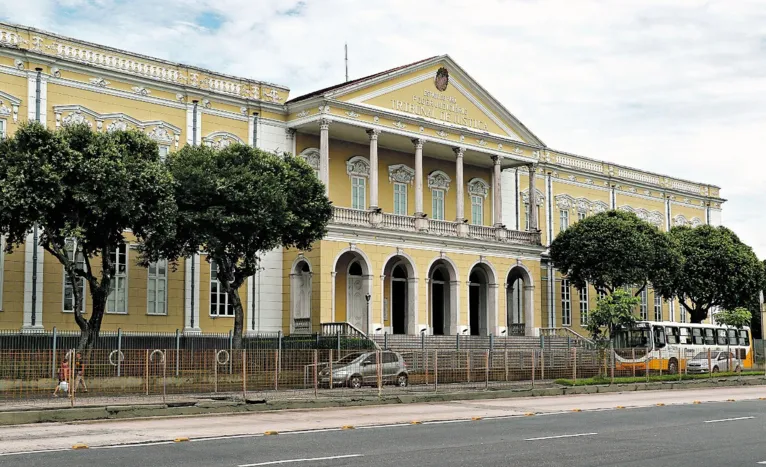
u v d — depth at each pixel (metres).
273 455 15.28
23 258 34.84
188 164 33.50
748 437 18.70
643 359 41.97
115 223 30.86
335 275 44.03
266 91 43.41
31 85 35.53
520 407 27.22
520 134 51.62
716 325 53.19
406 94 45.78
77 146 29.86
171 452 15.66
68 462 14.32
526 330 50.09
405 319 46.81
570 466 14.20
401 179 48.78
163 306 38.97
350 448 16.36
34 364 25.86
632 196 63.66
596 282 50.06
